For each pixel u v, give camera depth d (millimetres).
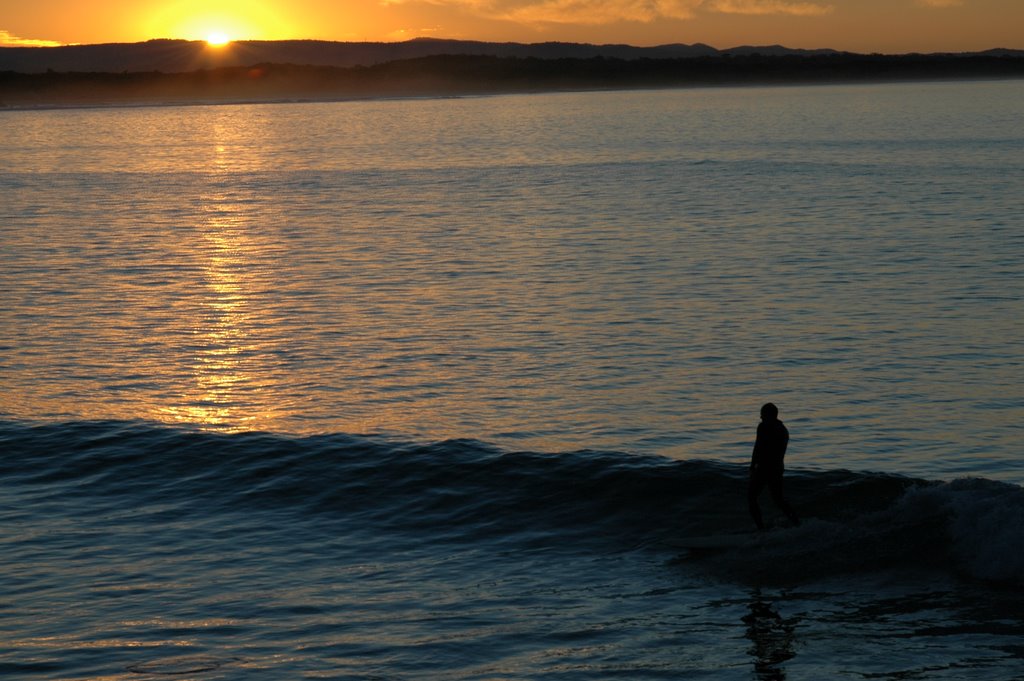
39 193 136250
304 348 50469
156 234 95875
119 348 50594
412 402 40375
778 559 20766
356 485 25781
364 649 17766
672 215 102438
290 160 193000
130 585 20500
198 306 61531
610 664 17094
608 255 78938
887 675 16500
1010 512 20719
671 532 22656
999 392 40031
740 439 34656
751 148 190875
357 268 75375
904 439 34469
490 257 79250
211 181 152875
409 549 22359
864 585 19578
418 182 144625
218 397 41625
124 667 17219
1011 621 18031
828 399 39562
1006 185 117625
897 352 46969
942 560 20203
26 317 58125
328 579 20766
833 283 64438
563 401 40062
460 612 19172
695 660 17156
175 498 25453
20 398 41312
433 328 54594
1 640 18219
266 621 18859
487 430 36312
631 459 25969
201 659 17469
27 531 23484
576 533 22938
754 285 64625
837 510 22953
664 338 51062
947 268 68500
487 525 23484
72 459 27812
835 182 127625
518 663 17203
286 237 93125
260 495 25500
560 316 56938
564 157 183125
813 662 16984
